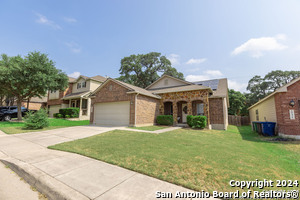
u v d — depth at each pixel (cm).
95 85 2242
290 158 500
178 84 1747
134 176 323
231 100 2745
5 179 335
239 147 624
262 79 3975
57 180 301
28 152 516
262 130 973
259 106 1461
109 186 278
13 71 1308
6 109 1612
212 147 582
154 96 1416
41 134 873
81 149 539
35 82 1386
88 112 2091
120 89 1318
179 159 420
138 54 3478
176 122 1393
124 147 555
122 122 1293
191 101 1340
